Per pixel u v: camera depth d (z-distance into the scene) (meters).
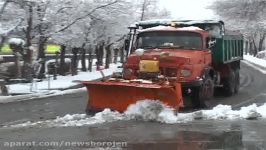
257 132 15.13
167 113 17.09
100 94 18.11
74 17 37.38
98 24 45.69
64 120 17.50
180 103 17.42
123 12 42.88
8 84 31.94
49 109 21.05
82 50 49.66
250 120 17.48
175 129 15.59
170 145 13.28
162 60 19.55
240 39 27.77
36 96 26.66
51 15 36.22
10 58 37.84
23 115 19.22
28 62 34.34
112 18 42.88
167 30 21.34
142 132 15.09
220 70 25.39
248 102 23.16
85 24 42.75
